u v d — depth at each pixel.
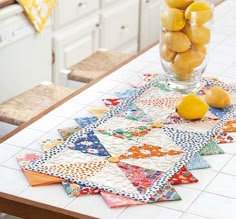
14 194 1.53
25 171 1.61
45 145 1.74
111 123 1.85
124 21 4.05
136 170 1.62
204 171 1.63
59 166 1.63
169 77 2.08
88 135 1.78
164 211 1.46
